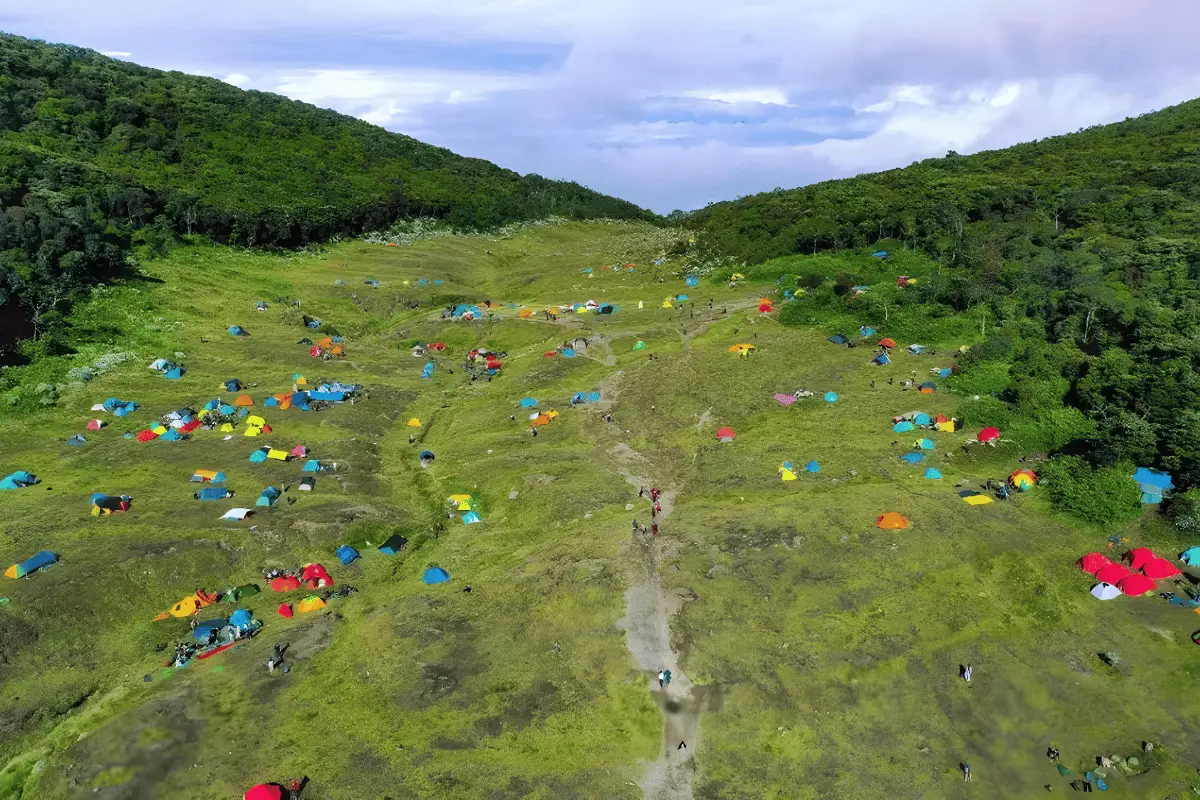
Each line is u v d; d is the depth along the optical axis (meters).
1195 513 52.66
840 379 85.06
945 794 35.66
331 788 35.94
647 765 37.09
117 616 49.28
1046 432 67.44
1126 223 115.62
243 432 76.69
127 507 59.94
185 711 40.59
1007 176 149.75
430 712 40.41
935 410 74.88
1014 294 98.38
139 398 83.06
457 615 48.22
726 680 41.78
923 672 42.25
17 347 86.44
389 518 62.41
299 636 47.41
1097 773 36.34
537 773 36.56
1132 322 82.06
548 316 119.19
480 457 73.94
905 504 57.00
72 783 36.41
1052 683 41.34
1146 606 46.44
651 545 53.88
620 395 86.12
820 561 50.91
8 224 102.25
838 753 37.72
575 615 46.88
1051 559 50.53
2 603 47.16
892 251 124.94
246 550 55.88
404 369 102.06
